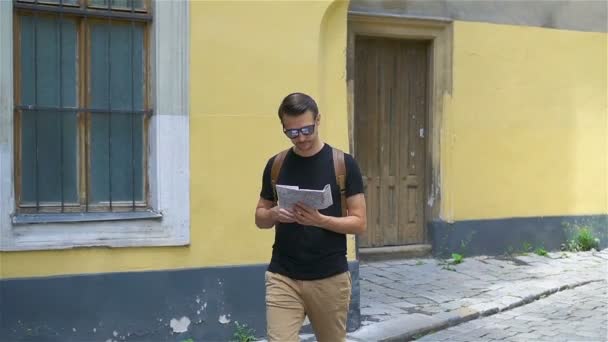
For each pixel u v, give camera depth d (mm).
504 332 5746
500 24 8445
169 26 5012
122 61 5016
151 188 5090
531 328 5855
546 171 8789
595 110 9117
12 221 4602
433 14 8062
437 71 8195
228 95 5191
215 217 5160
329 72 5602
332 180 3498
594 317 6188
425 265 7918
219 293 5180
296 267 3480
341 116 5633
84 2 4891
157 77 4984
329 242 3477
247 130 5250
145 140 5090
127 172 5047
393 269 7711
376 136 8117
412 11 7941
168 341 5039
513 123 8570
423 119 8359
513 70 8547
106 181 4992
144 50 5070
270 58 5312
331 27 5609
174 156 5035
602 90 9164
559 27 8820
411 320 5832
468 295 6703
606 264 8195
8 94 4582
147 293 4977
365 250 7949
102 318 4855
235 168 5215
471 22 8266
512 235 8578
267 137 5309
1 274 4602
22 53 4742
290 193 3273
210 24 5129
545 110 8773
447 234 8203
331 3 5465
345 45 5664
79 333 4793
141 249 4957
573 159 8969
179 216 5051
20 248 4617
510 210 8578
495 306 6344
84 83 4922
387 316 5965
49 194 4832
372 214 8102
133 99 5047
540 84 8727
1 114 4562
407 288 6941
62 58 4867
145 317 4973
